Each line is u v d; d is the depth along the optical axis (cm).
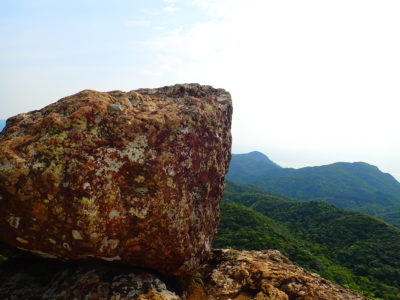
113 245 519
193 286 663
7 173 467
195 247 621
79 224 482
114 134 548
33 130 542
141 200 527
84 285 547
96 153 517
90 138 527
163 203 542
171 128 604
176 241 565
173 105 686
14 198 473
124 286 549
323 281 727
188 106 681
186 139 612
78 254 508
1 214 488
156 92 809
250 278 706
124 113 583
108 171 513
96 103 571
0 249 645
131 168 533
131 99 662
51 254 525
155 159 549
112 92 679
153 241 545
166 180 551
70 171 489
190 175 610
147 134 568
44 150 495
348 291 704
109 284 552
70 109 568
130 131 558
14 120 632
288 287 669
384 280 3130
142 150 550
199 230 637
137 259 558
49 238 496
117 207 509
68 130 529
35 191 473
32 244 505
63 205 479
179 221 568
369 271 3325
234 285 689
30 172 474
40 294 567
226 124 798
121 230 515
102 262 582
